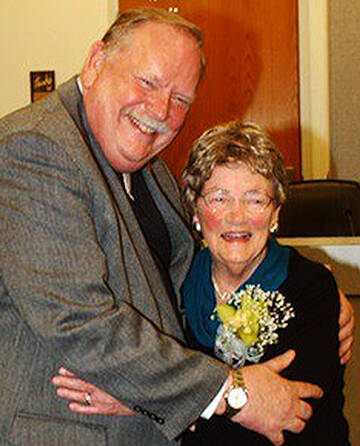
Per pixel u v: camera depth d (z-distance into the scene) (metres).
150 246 1.74
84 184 1.41
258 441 1.51
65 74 4.79
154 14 1.52
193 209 1.68
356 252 1.96
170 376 1.38
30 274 1.34
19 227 1.36
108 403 1.43
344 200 2.80
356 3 4.29
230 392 1.43
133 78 1.49
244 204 1.58
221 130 1.61
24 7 4.77
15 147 1.38
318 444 1.52
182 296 1.73
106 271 1.41
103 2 4.71
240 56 4.65
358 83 4.33
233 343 1.55
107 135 1.53
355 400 1.91
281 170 1.60
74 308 1.34
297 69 4.62
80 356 1.35
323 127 4.62
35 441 1.39
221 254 1.61
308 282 1.59
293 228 2.79
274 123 4.67
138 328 1.39
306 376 1.51
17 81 4.83
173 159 4.74
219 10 4.64
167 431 1.39
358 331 1.92
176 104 1.55
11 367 1.41
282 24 4.61
